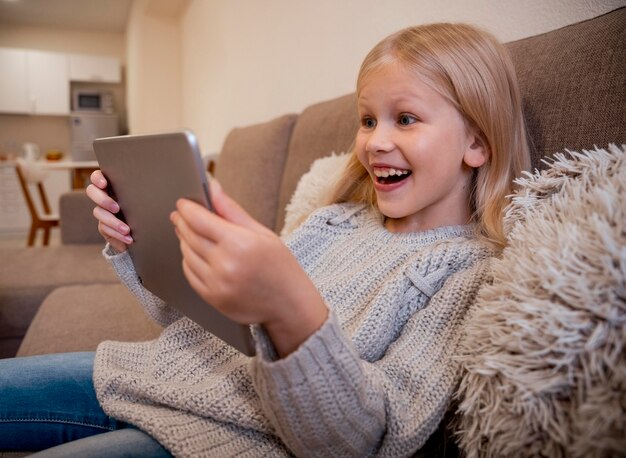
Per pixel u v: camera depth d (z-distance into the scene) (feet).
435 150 2.14
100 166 2.09
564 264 1.41
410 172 2.26
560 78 2.12
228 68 9.37
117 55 20.02
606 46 1.97
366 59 2.34
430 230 2.35
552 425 1.32
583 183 1.69
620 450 1.19
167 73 15.07
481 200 2.25
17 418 2.21
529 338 1.41
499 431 1.43
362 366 1.64
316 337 1.39
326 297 2.28
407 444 1.63
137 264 2.20
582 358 1.30
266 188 5.06
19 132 18.85
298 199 3.48
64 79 18.20
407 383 1.75
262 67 7.39
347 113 3.73
